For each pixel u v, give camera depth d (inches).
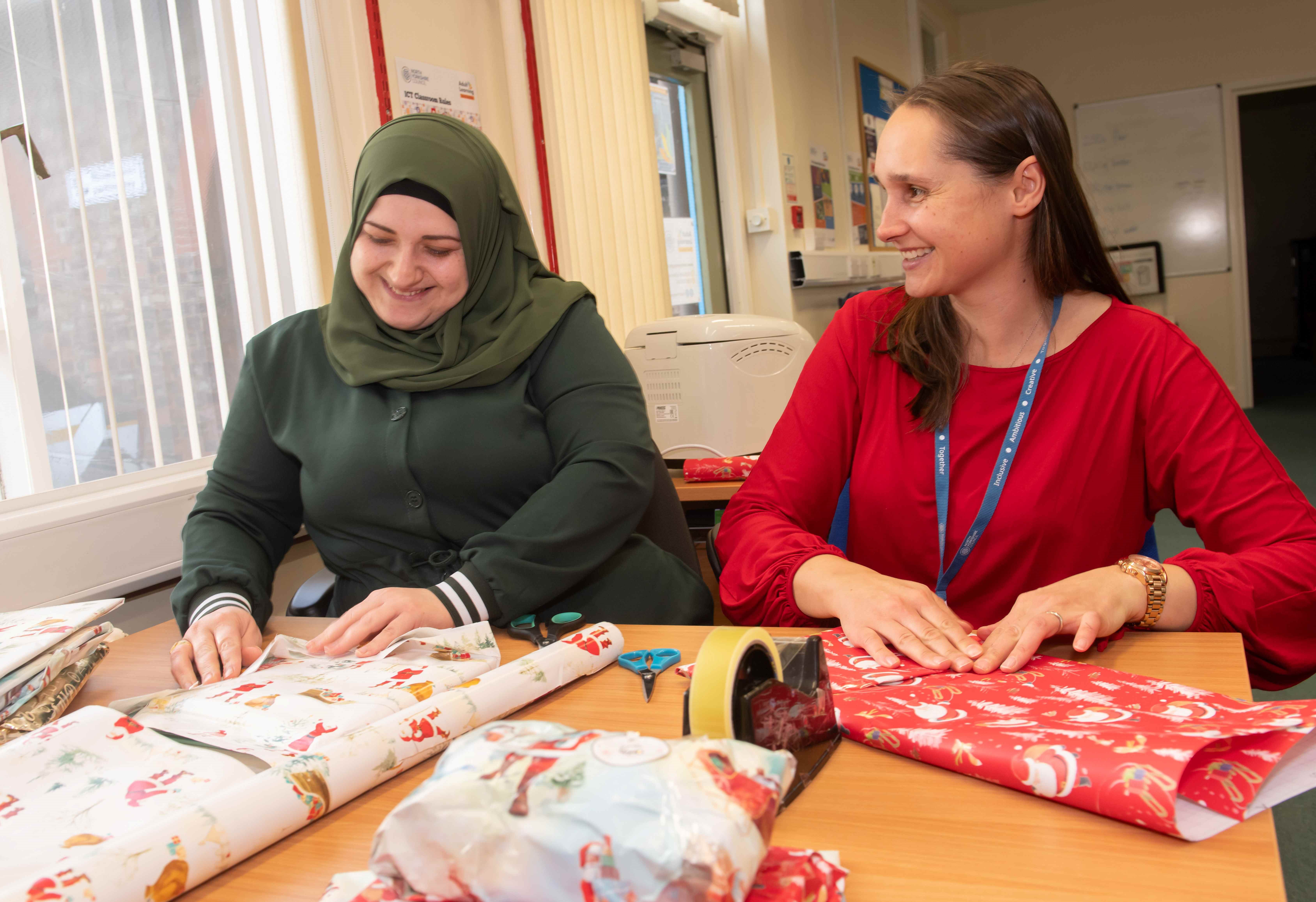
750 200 157.2
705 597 53.4
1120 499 44.8
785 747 24.7
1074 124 267.0
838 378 50.4
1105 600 33.5
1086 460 44.5
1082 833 21.6
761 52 152.8
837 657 33.9
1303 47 244.8
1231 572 36.5
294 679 33.5
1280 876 19.2
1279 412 251.0
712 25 147.5
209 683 34.8
